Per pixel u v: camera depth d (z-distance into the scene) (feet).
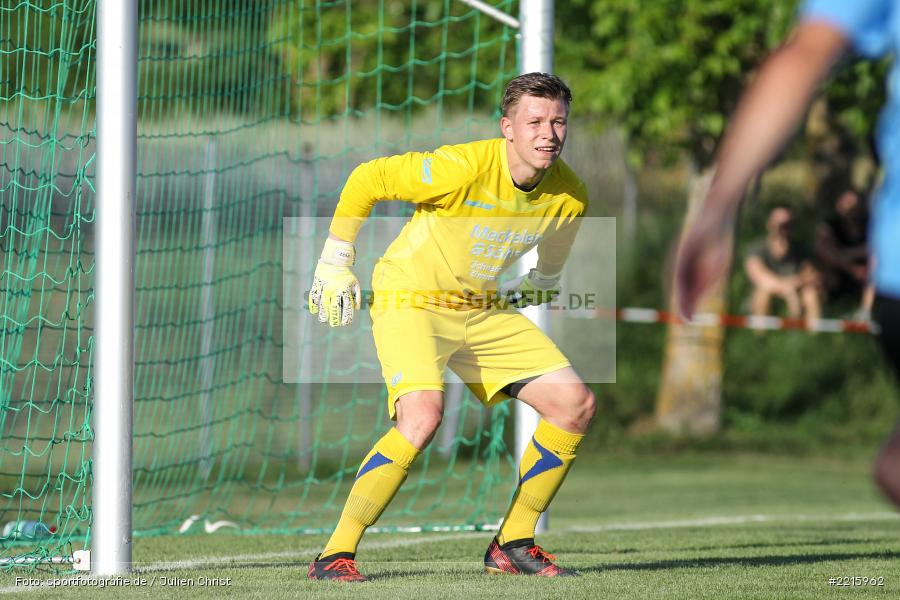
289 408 154.30
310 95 138.92
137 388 115.24
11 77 83.15
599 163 189.67
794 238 171.42
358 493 50.37
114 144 52.60
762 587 48.11
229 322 118.11
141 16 88.69
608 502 116.78
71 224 62.03
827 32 21.33
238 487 116.78
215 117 98.02
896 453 22.54
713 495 123.65
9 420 134.82
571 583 48.98
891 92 24.61
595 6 136.46
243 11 95.35
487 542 71.05
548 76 48.11
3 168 82.07
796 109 20.98
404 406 49.73
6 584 49.98
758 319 151.53
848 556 61.36
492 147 49.47
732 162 20.83
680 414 170.30
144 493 105.50
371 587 47.47
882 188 24.70
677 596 45.24
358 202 50.34
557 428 52.11
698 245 20.75
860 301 152.97
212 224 103.60
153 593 45.98
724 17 141.59
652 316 164.14
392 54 139.85
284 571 54.08
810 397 183.42
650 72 135.95
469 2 80.38
